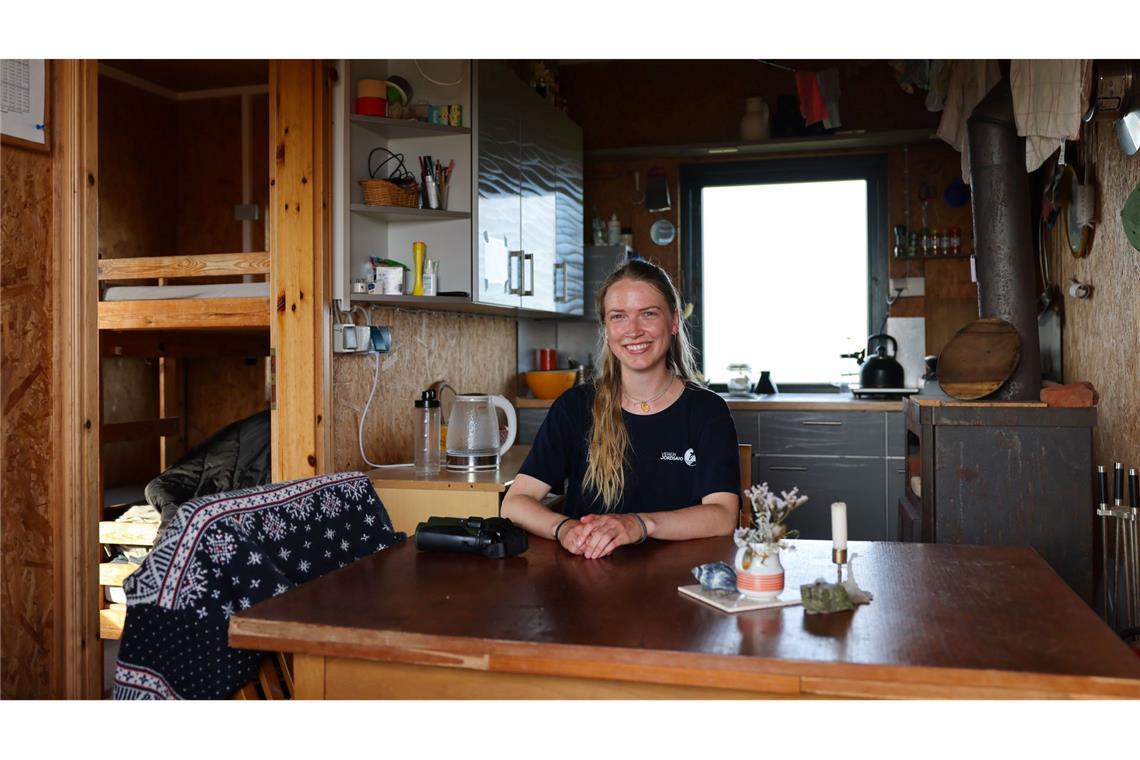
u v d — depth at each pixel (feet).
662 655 3.90
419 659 4.16
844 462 14.94
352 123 10.55
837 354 17.34
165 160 18.35
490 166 11.84
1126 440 10.37
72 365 7.02
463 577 5.24
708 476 6.67
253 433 12.69
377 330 10.80
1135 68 8.77
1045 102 9.10
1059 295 13.73
